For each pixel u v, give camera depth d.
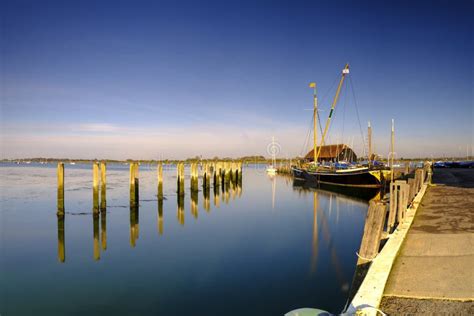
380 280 7.64
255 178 78.25
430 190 22.64
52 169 99.94
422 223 12.92
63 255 15.87
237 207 30.62
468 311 6.48
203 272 13.48
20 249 16.84
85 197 33.16
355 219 24.95
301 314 7.07
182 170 33.59
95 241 18.33
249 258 15.23
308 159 92.25
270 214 27.05
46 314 10.22
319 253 15.91
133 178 26.84
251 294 11.33
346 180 43.94
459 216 13.92
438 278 7.90
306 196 39.34
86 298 11.23
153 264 14.53
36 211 26.30
